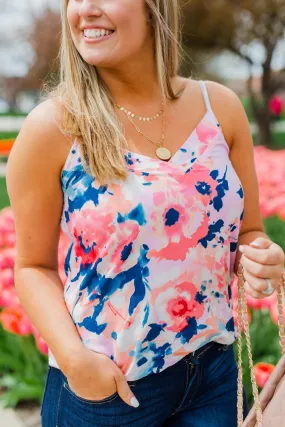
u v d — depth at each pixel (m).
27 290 1.66
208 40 19.81
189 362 1.66
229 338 1.72
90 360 1.54
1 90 39.97
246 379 3.06
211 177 1.63
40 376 3.55
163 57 1.73
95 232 1.55
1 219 4.08
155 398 1.64
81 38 1.61
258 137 22.11
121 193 1.54
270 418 1.54
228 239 1.68
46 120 1.58
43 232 1.66
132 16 1.60
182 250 1.58
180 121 1.72
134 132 1.67
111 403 1.61
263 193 4.85
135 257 1.55
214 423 1.72
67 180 1.58
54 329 1.59
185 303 1.61
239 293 1.68
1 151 11.77
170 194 1.55
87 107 1.59
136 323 1.57
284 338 1.70
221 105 1.78
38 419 3.43
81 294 1.62
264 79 21.41
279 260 1.56
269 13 18.89
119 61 1.62
